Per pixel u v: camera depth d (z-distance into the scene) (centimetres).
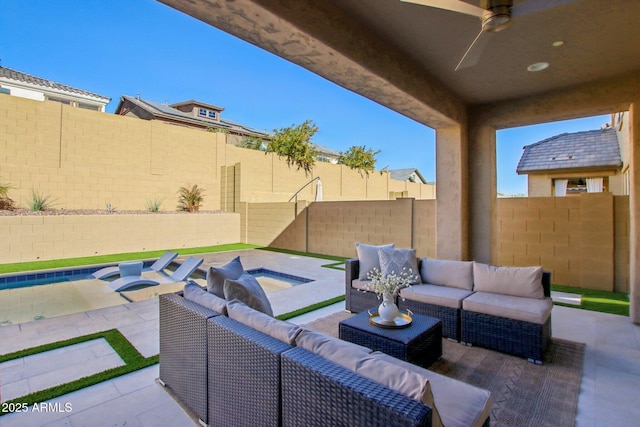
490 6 242
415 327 304
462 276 416
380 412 126
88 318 426
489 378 290
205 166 1338
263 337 189
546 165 988
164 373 271
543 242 641
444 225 564
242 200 1325
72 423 224
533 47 359
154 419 231
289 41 282
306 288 602
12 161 918
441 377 196
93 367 298
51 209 974
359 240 961
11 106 916
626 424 228
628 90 428
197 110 2225
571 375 293
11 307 528
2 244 813
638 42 348
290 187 1573
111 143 1093
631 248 426
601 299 527
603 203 584
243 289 273
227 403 204
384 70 356
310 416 153
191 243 1179
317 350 170
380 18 315
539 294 359
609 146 940
